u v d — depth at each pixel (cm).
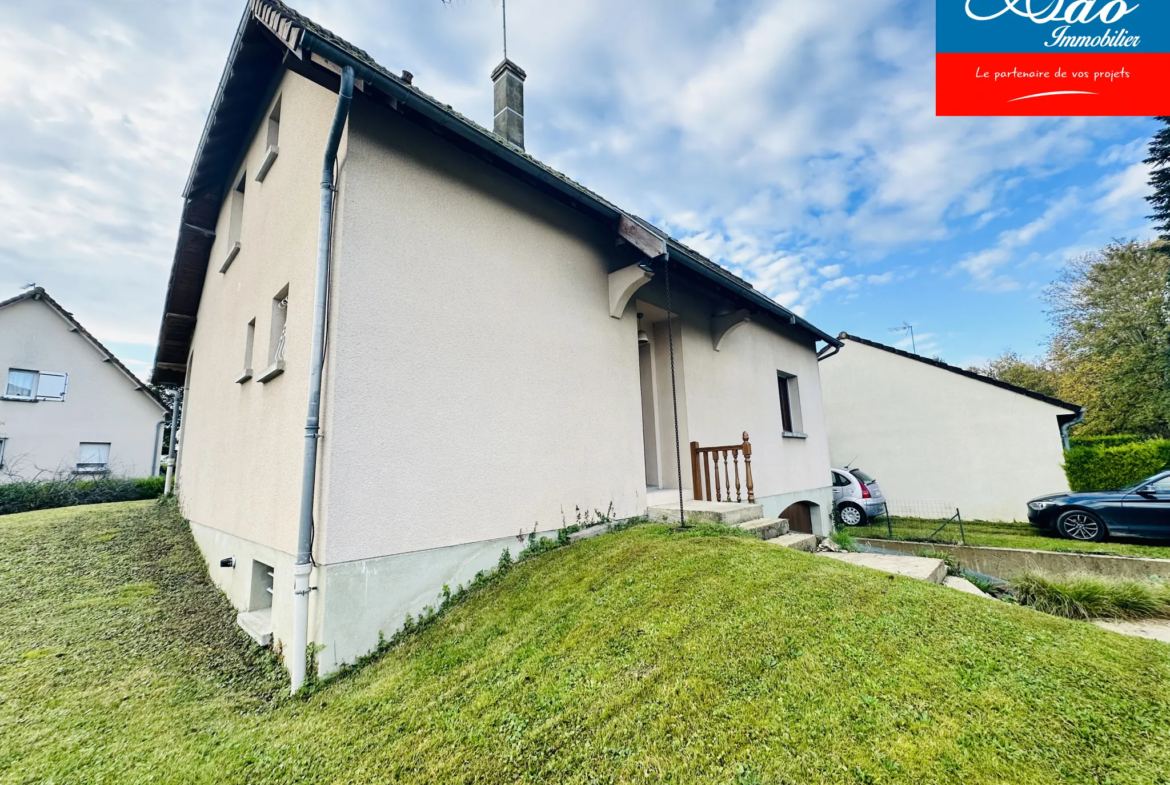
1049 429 1253
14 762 258
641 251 557
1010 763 174
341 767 232
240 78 571
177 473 1146
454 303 434
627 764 197
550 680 267
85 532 761
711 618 293
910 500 1429
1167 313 1734
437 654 327
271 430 429
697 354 745
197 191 741
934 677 227
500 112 707
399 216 406
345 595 334
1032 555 791
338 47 322
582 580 387
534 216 527
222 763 249
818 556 422
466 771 213
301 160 456
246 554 457
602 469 552
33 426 1734
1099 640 268
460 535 409
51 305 1798
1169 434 1708
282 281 458
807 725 201
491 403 450
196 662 374
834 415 1582
